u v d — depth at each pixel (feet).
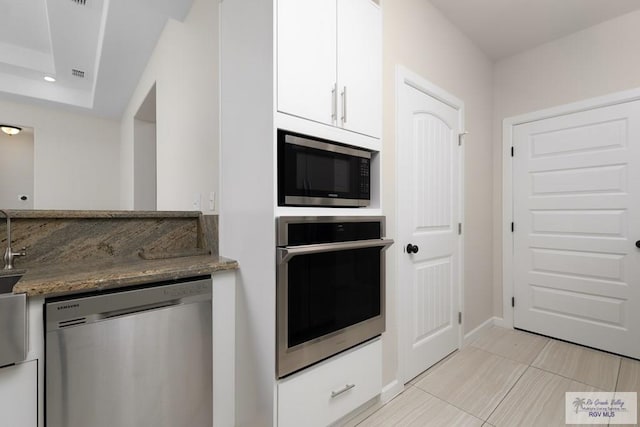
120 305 3.41
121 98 12.97
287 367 3.68
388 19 5.74
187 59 6.64
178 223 5.52
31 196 15.85
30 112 13.98
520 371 6.58
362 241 4.47
